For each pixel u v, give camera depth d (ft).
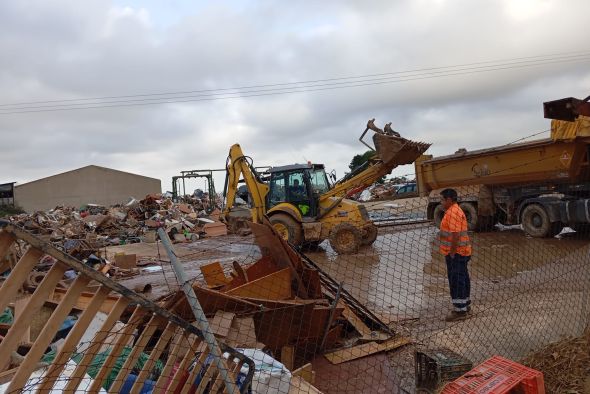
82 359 7.31
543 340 15.51
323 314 15.56
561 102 14.24
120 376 7.98
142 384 8.36
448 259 19.36
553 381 12.57
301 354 15.60
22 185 171.63
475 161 45.57
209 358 9.59
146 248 55.57
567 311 18.11
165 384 8.96
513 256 32.42
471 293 22.95
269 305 14.92
